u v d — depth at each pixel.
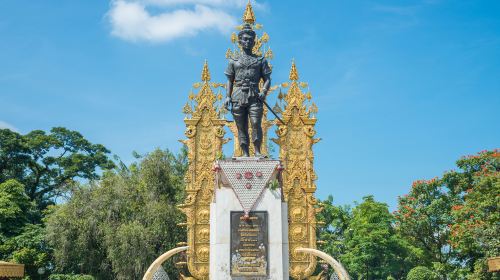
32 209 41.69
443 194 38.59
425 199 38.75
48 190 50.94
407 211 38.72
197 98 21.78
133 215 31.55
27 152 49.44
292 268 20.20
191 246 20.34
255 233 16.38
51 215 33.88
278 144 21.42
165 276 18.66
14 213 34.91
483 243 27.56
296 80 22.02
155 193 32.19
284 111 21.64
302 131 21.62
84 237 30.83
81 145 53.78
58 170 51.78
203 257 20.33
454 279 34.09
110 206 31.81
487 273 27.25
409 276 35.84
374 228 42.41
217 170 17.02
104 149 54.91
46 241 32.84
